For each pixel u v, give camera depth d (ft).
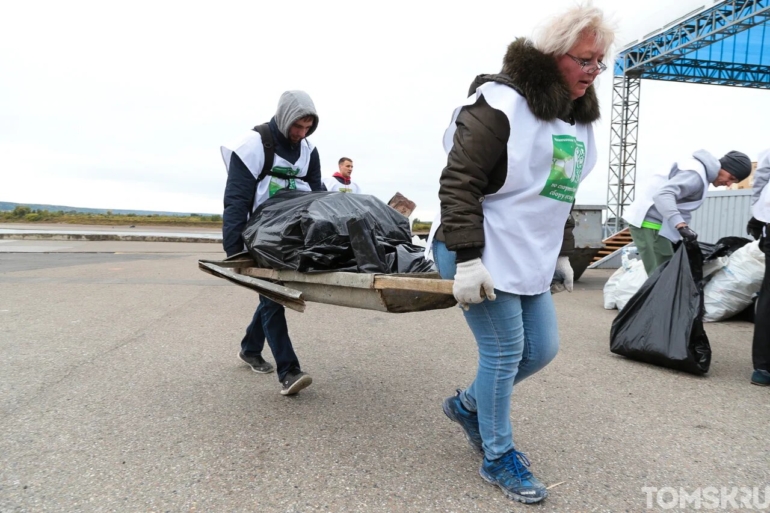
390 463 7.74
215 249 53.62
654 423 9.36
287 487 7.02
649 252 17.10
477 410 7.22
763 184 13.42
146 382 11.19
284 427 8.95
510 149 6.10
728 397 10.75
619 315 13.56
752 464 7.88
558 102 6.15
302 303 7.79
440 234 6.88
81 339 14.73
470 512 6.51
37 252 46.70
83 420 9.15
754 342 11.62
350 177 25.40
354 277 7.55
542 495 6.72
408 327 16.84
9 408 9.64
